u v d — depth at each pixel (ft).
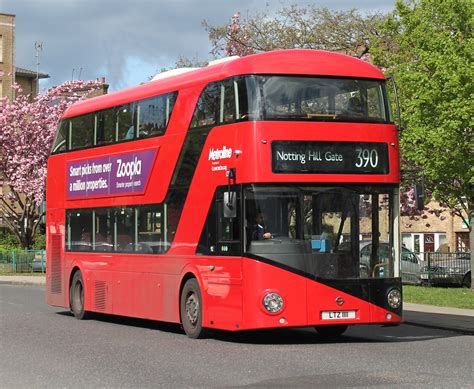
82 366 41.78
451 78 89.51
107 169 66.90
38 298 102.99
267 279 49.19
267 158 49.55
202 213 53.88
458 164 92.53
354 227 50.78
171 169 57.88
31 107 191.42
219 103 52.75
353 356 44.86
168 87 59.11
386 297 50.96
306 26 143.02
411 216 138.41
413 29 100.42
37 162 190.60
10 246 204.54
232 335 57.82
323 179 50.31
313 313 49.47
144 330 62.23
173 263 57.26
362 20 139.44
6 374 39.29
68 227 73.82
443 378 36.60
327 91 51.26
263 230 49.49
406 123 97.91
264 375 38.04
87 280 70.18
